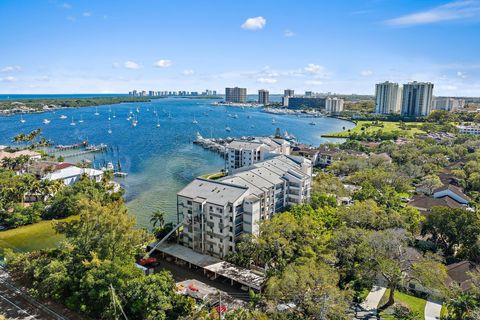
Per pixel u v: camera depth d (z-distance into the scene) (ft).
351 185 497.46
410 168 540.52
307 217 286.05
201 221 288.51
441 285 206.39
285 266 232.53
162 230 317.01
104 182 464.24
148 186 524.52
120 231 234.58
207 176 565.94
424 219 324.60
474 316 175.63
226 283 257.34
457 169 524.11
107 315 196.44
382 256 232.32
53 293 217.36
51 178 466.29
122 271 209.05
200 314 201.77
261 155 550.36
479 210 350.84
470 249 273.75
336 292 192.44
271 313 199.82
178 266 281.33
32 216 368.48
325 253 250.78
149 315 196.54
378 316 214.90
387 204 369.50
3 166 545.44
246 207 289.12
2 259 281.74
